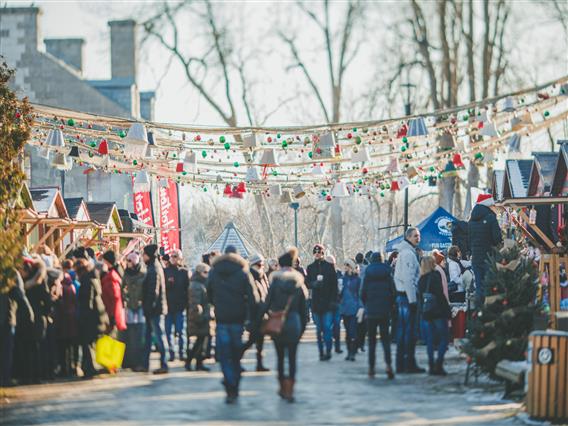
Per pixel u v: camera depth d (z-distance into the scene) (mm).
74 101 71312
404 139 34500
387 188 46344
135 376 25812
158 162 39531
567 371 17656
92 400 21188
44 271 24609
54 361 25688
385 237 110438
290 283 20906
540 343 17781
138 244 58969
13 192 25047
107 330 26219
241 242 48719
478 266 28984
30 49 71438
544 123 31266
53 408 20016
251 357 31203
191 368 27672
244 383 24031
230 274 20828
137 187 40688
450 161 43250
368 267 24922
